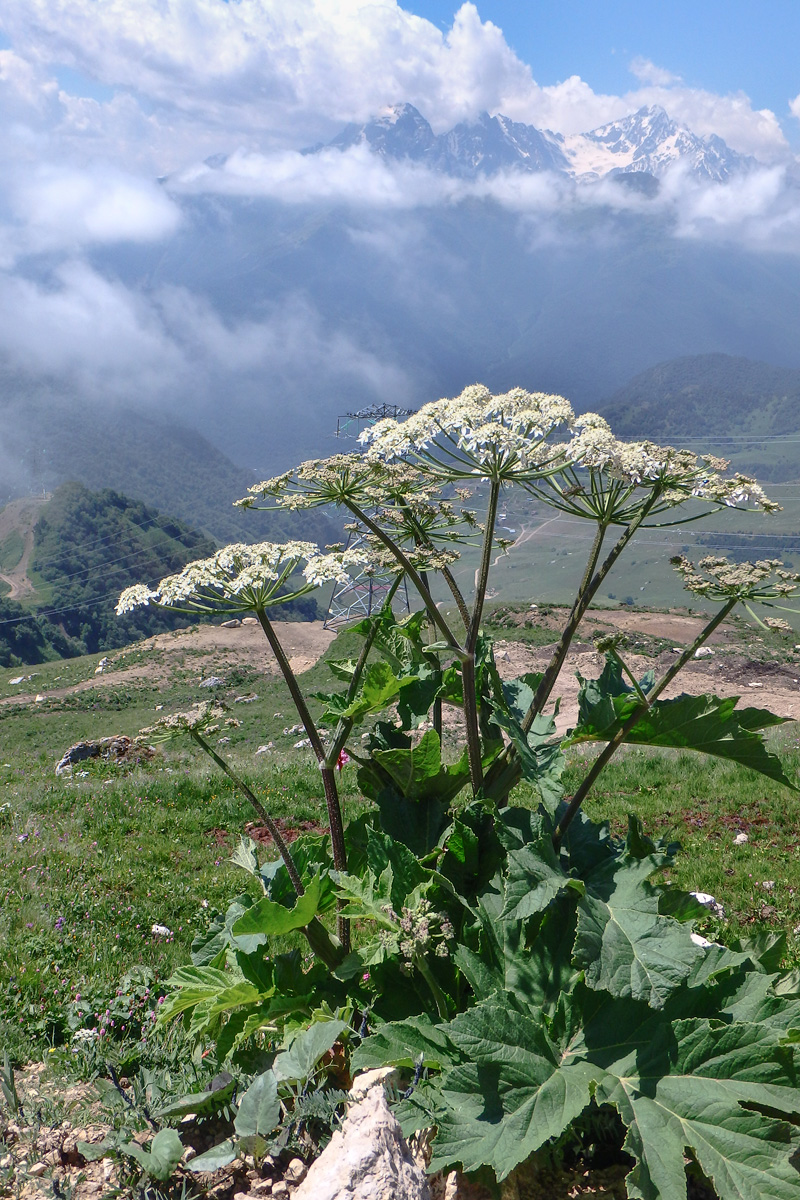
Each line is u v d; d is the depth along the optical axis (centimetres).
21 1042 655
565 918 451
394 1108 387
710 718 448
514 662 4716
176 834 1452
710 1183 384
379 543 538
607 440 440
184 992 489
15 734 6731
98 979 806
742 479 436
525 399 493
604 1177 382
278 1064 406
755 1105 388
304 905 470
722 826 1351
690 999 412
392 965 498
